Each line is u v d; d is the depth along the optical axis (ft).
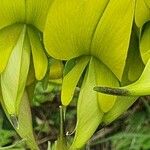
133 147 1.44
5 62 0.64
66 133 0.66
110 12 0.61
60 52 0.63
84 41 0.63
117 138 1.44
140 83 0.54
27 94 0.68
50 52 0.62
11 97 0.63
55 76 0.68
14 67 0.64
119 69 0.63
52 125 1.35
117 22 0.61
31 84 0.68
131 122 1.43
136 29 0.63
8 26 0.65
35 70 0.64
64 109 0.66
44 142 1.37
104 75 0.65
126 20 0.60
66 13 0.60
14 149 1.42
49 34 0.61
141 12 0.60
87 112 0.64
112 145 1.51
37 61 0.64
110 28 0.62
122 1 0.59
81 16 0.61
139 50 0.63
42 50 0.65
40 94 1.34
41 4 0.63
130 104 0.66
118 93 0.53
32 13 0.64
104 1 0.61
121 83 0.65
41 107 1.34
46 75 0.68
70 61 0.65
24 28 0.65
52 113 1.35
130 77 0.64
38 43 0.65
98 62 0.65
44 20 0.63
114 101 0.64
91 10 0.61
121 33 0.61
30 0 0.63
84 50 0.64
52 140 1.36
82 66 0.65
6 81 0.64
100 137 1.48
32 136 0.66
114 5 0.60
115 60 0.63
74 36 0.62
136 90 0.53
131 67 0.64
